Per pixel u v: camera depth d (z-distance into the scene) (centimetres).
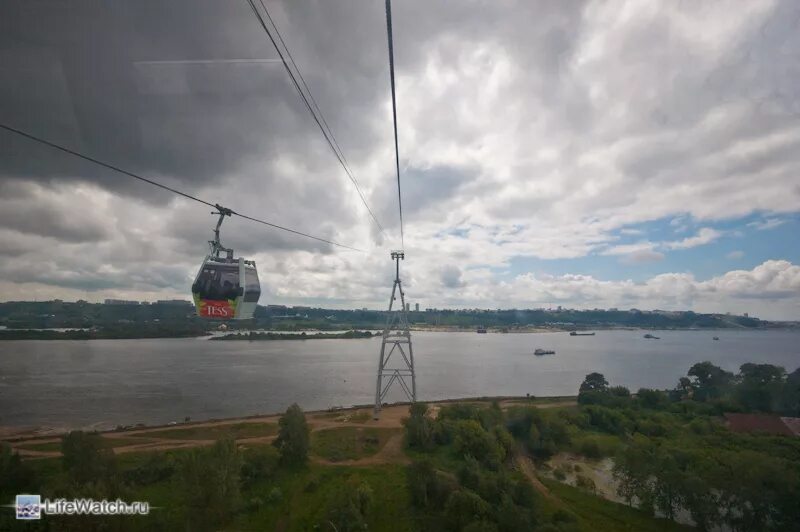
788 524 3491
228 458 3344
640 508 3972
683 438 5247
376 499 3822
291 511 3628
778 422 5612
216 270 1941
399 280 6456
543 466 5003
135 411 6638
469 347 18462
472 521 3353
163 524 2906
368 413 6612
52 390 7388
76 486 2558
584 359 13988
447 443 5197
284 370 10838
